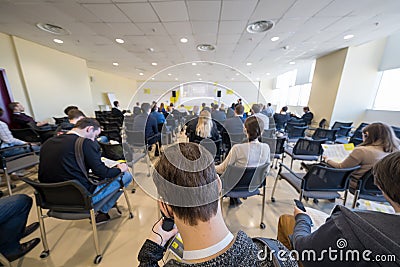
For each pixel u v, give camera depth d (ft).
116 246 4.25
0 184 6.89
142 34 11.09
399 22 9.27
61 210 3.60
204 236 1.07
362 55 13.57
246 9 7.93
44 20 9.30
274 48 13.82
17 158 6.43
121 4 7.61
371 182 4.48
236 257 0.98
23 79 12.65
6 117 11.38
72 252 4.06
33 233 4.54
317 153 7.95
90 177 4.68
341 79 14.12
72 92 16.84
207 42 12.46
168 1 7.33
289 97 27.61
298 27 9.90
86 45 13.61
